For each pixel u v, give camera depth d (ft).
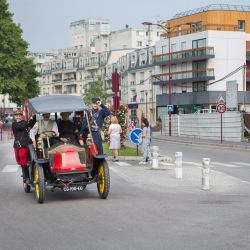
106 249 24.76
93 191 46.98
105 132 103.35
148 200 41.04
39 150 43.52
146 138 78.48
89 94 367.66
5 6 226.99
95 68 431.43
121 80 376.48
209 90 273.33
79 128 44.75
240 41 277.85
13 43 224.33
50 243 26.27
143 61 336.08
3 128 255.50
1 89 223.51
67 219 33.04
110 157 85.30
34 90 259.19
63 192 46.83
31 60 246.88
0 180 57.67
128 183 53.72
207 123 161.38
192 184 52.44
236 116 143.02
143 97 334.65
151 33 437.99
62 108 43.68
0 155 97.40
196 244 25.50
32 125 46.83
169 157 85.56
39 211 36.60
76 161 41.42
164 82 298.35
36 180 41.52
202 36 277.64
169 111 191.42
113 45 444.14
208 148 122.83
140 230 29.07
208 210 35.78
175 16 311.88
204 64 277.85
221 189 48.60
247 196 43.70
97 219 32.76
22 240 27.07
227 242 25.86
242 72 278.05
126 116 103.76
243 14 290.35
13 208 38.14
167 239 26.71
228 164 77.92
